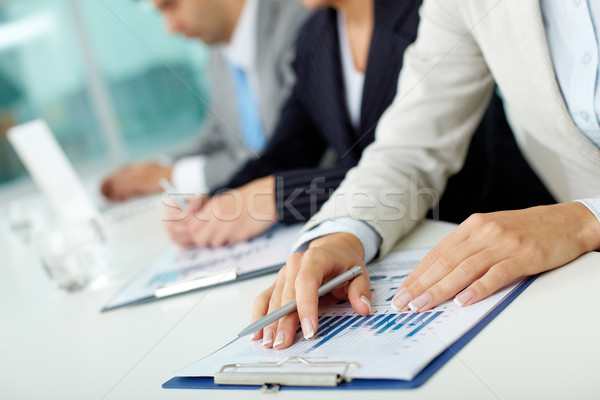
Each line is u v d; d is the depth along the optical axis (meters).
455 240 0.51
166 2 1.67
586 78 0.57
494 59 0.64
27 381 0.52
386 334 0.43
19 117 2.36
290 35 1.56
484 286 0.45
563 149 0.63
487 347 0.39
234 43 1.67
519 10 0.59
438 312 0.45
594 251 0.49
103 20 2.40
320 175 0.84
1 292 0.84
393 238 0.62
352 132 1.13
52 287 0.80
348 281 0.52
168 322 0.58
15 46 2.32
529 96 0.62
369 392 0.36
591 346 0.36
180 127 2.58
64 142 2.44
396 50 0.98
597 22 0.54
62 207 1.15
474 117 0.74
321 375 0.38
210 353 0.48
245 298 0.58
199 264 0.74
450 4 0.68
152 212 1.16
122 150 2.52
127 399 0.44
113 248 0.95
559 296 0.43
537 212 0.51
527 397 0.33
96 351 0.55
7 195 2.19
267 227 0.82
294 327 0.47
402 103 0.74
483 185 0.82
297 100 1.29
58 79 2.40
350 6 1.08
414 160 0.71
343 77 1.13
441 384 0.36
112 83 2.48
